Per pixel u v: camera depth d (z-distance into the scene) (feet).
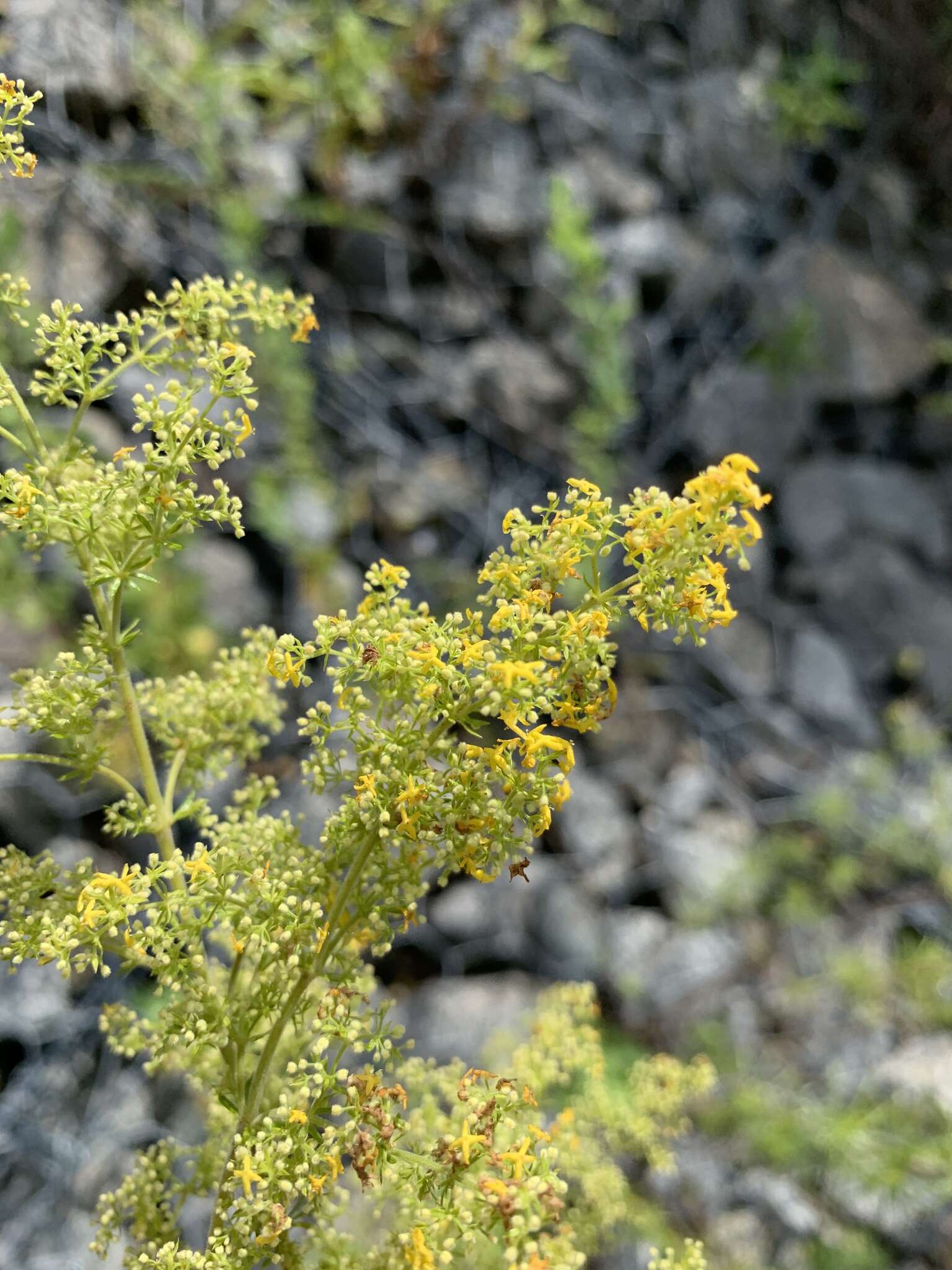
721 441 12.87
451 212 11.75
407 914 2.91
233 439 2.68
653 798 10.93
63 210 8.89
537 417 11.91
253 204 10.48
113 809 3.11
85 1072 7.54
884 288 13.75
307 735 2.72
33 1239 6.79
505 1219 2.50
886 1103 8.84
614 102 12.98
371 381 11.14
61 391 2.88
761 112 13.80
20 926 2.85
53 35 9.11
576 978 9.39
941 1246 7.91
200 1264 2.72
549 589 2.68
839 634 12.94
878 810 11.59
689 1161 8.24
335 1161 2.62
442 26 11.23
